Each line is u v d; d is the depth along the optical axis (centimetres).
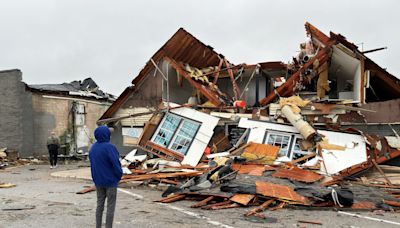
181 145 1355
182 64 1711
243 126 1330
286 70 1797
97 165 473
